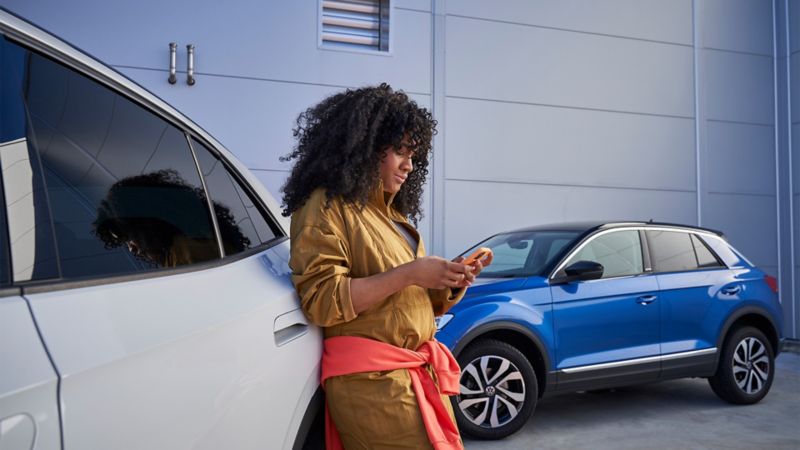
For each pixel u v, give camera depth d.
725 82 7.19
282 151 5.49
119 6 5.05
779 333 4.40
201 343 0.88
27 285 0.66
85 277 0.76
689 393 4.67
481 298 3.50
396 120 1.39
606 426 3.76
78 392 0.64
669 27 6.96
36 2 4.81
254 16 5.43
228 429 0.92
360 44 5.97
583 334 3.62
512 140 6.26
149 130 1.09
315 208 1.32
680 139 6.95
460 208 6.05
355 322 1.32
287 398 1.15
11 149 0.73
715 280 4.19
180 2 5.21
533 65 6.37
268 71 5.46
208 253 1.11
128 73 5.08
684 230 4.35
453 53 6.09
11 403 0.56
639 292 3.86
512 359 3.40
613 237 4.04
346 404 1.28
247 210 1.43
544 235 4.25
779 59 7.42
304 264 1.25
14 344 0.59
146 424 0.73
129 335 0.74
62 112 0.87
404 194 1.71
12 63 0.79
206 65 5.29
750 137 7.28
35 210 0.73
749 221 7.24
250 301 1.08
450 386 1.34
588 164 6.54
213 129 5.30
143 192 1.00
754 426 3.78
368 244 1.32
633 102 6.76
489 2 6.22
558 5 6.48
